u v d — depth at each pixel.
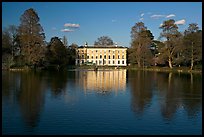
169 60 112.38
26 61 98.56
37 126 21.70
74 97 36.00
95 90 43.88
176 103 32.06
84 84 53.12
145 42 129.25
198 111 27.69
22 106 29.08
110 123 22.83
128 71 111.38
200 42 96.56
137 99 34.84
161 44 115.94
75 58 188.00
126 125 22.27
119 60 195.88
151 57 129.00
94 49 196.25
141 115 25.75
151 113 26.62
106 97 36.41
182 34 108.31
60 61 129.25
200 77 72.50
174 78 69.38
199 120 23.95
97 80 63.50
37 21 102.19
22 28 101.00
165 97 36.59
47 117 24.52
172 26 109.62
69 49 171.88
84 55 195.50
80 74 85.81
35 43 101.00
